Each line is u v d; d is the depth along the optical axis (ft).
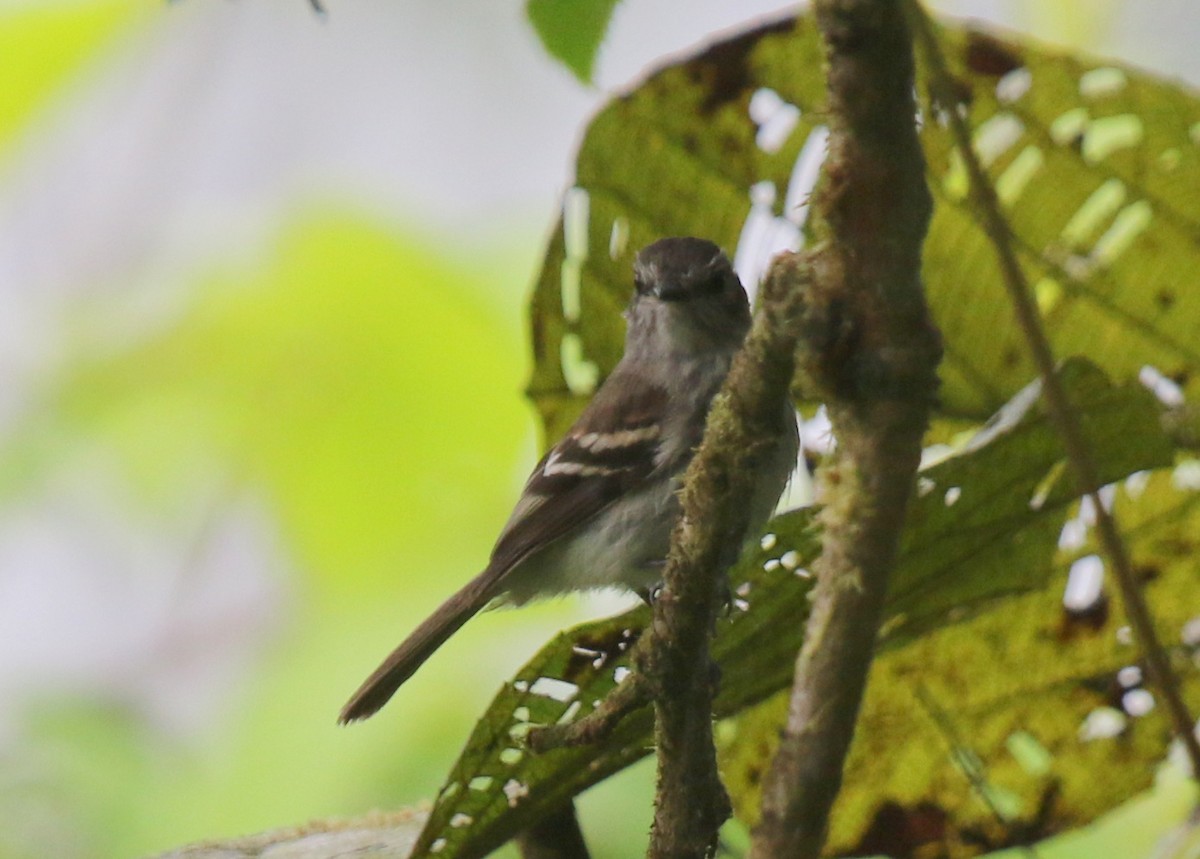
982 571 21.08
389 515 36.45
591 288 25.59
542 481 29.96
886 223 12.77
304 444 36.94
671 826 18.15
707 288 29.35
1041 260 23.06
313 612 35.83
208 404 37.70
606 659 19.10
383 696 28.60
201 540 37.45
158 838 32.22
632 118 23.59
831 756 13.47
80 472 38.32
